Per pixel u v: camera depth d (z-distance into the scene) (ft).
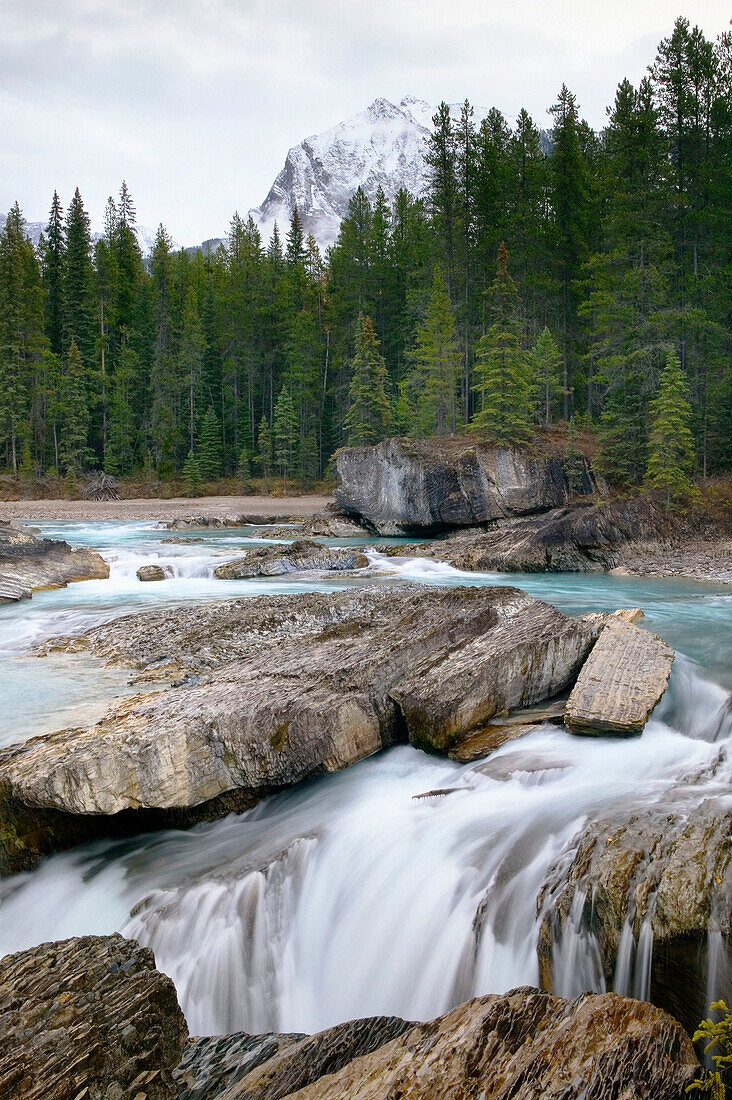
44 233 353.72
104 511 182.80
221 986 20.99
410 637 35.04
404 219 264.31
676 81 142.51
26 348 244.01
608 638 36.40
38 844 25.07
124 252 318.86
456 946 19.85
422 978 20.06
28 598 61.67
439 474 120.67
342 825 25.30
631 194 136.46
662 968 15.84
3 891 24.40
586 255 165.58
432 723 29.84
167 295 287.28
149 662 42.01
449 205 184.85
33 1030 14.21
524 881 19.86
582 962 17.19
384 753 31.01
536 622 37.52
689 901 15.90
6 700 35.29
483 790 25.99
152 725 26.99
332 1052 14.96
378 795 27.37
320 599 51.85
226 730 26.94
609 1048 13.02
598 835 19.61
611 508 92.68
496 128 191.93
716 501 105.91
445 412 172.14
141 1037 14.39
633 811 21.36
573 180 167.53
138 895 22.99
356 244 241.55
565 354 166.71
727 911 15.58
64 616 54.44
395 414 198.08
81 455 244.01
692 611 58.08
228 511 180.86
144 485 235.81
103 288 277.23
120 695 36.14
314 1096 12.70
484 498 118.21
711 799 21.26
